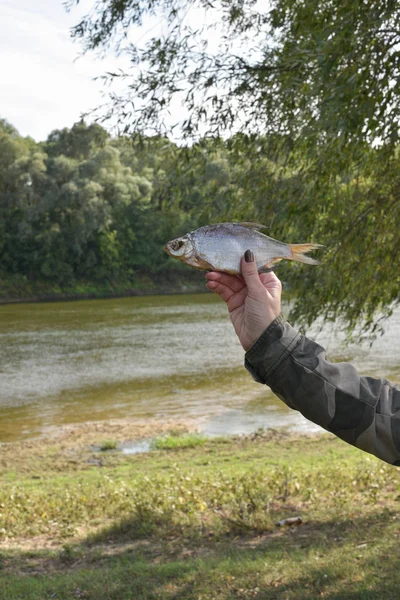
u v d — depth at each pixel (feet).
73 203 219.41
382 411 4.93
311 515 27.81
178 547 25.35
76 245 220.43
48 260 218.59
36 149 245.65
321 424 4.99
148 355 97.45
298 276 23.48
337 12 20.70
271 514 28.53
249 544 24.82
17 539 28.48
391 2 18.33
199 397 70.28
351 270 23.40
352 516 26.89
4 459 47.93
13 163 221.05
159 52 24.82
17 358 96.94
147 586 20.52
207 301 193.06
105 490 34.65
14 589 21.09
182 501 30.60
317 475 34.50
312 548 22.80
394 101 19.34
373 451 4.97
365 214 22.84
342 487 32.04
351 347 92.58
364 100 18.90
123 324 135.85
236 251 5.11
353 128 18.71
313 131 20.24
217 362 90.63
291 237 23.59
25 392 75.46
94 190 216.95
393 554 21.07
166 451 48.32
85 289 223.10
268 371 5.01
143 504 29.86
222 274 5.24
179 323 135.44
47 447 51.55
